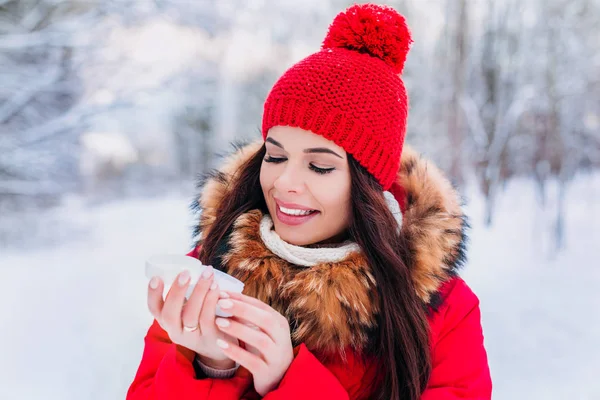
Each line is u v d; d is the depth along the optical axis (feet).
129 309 14.28
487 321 13.58
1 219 22.41
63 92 24.49
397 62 4.09
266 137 4.08
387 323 3.60
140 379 3.92
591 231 22.07
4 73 22.58
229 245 3.95
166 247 21.88
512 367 11.26
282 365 3.26
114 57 24.79
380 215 3.74
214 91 40.34
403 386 3.67
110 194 38.47
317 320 3.51
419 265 3.83
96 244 22.09
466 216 4.41
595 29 23.49
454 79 24.21
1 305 14.34
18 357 11.20
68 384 10.20
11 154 23.15
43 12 23.17
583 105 23.82
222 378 3.51
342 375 3.67
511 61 23.26
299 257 3.74
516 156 24.06
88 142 27.71
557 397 10.10
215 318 3.08
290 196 3.68
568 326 13.23
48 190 24.41
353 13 4.03
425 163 4.49
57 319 13.46
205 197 4.54
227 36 36.42
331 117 3.63
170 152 53.26
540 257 18.89
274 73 43.62
